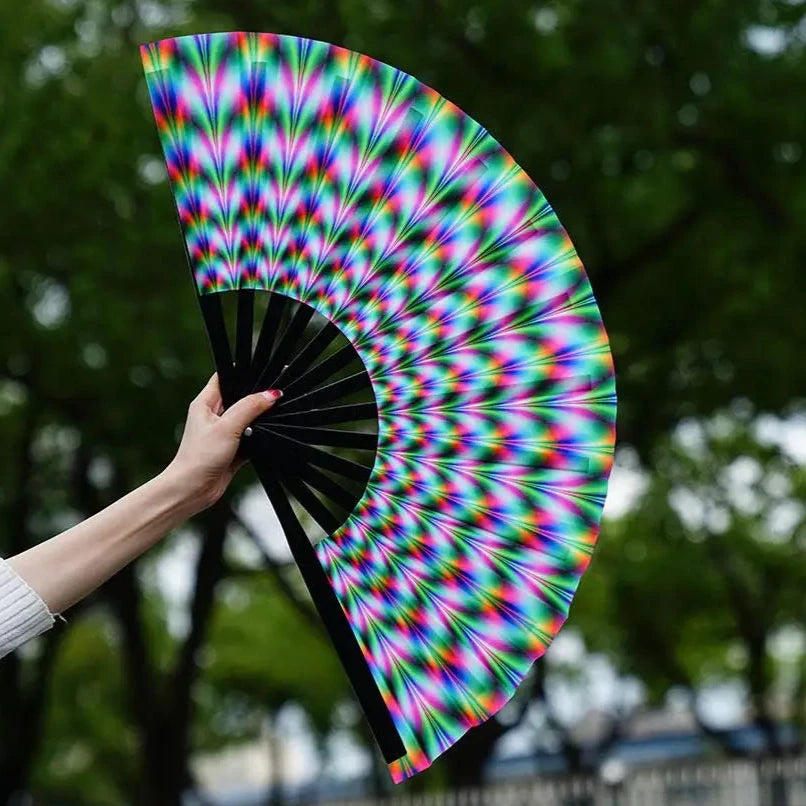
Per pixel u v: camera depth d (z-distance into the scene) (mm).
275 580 21719
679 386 18297
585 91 15070
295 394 2484
